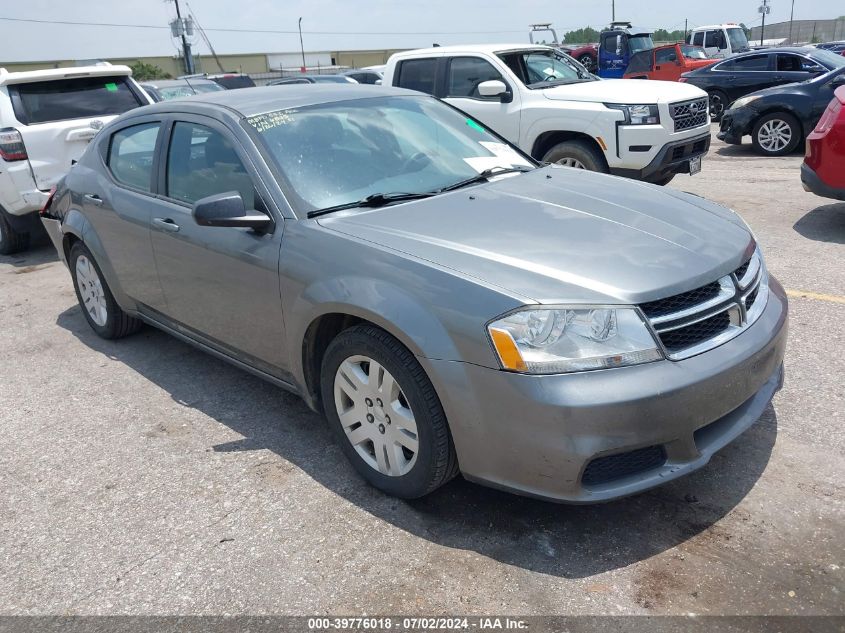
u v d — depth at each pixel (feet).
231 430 12.54
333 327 10.69
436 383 8.74
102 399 14.14
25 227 25.53
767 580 8.23
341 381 10.20
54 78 25.32
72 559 9.53
